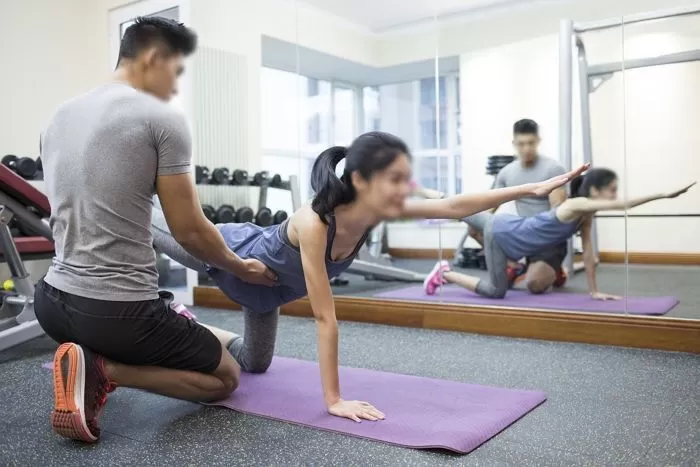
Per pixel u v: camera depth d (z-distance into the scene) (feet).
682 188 7.79
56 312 4.56
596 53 8.35
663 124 7.93
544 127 8.77
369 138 4.45
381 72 10.16
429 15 9.66
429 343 7.93
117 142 4.38
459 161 9.57
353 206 4.63
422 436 4.44
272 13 10.87
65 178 4.49
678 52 7.82
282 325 9.30
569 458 4.09
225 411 5.30
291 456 4.25
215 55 11.12
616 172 8.21
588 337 7.71
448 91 9.62
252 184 11.16
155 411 5.35
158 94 4.88
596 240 8.31
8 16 11.64
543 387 5.86
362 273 10.63
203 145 11.23
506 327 8.27
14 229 9.37
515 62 9.00
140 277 4.57
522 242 8.77
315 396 5.56
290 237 5.13
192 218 4.66
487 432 4.53
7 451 4.47
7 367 7.07
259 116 11.00
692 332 7.09
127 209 4.46
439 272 9.66
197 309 10.92
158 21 4.77
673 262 7.80
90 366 4.51
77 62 12.71
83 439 4.51
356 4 10.23
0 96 11.58
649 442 4.35
